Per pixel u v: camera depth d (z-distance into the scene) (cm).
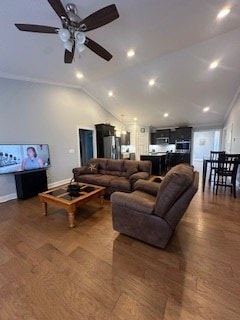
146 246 195
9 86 365
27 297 132
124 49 320
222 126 745
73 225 241
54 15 215
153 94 552
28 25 187
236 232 221
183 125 812
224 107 582
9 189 370
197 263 167
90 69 400
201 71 411
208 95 516
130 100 610
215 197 356
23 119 395
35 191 391
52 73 398
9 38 251
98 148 646
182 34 281
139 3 206
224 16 240
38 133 429
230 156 379
